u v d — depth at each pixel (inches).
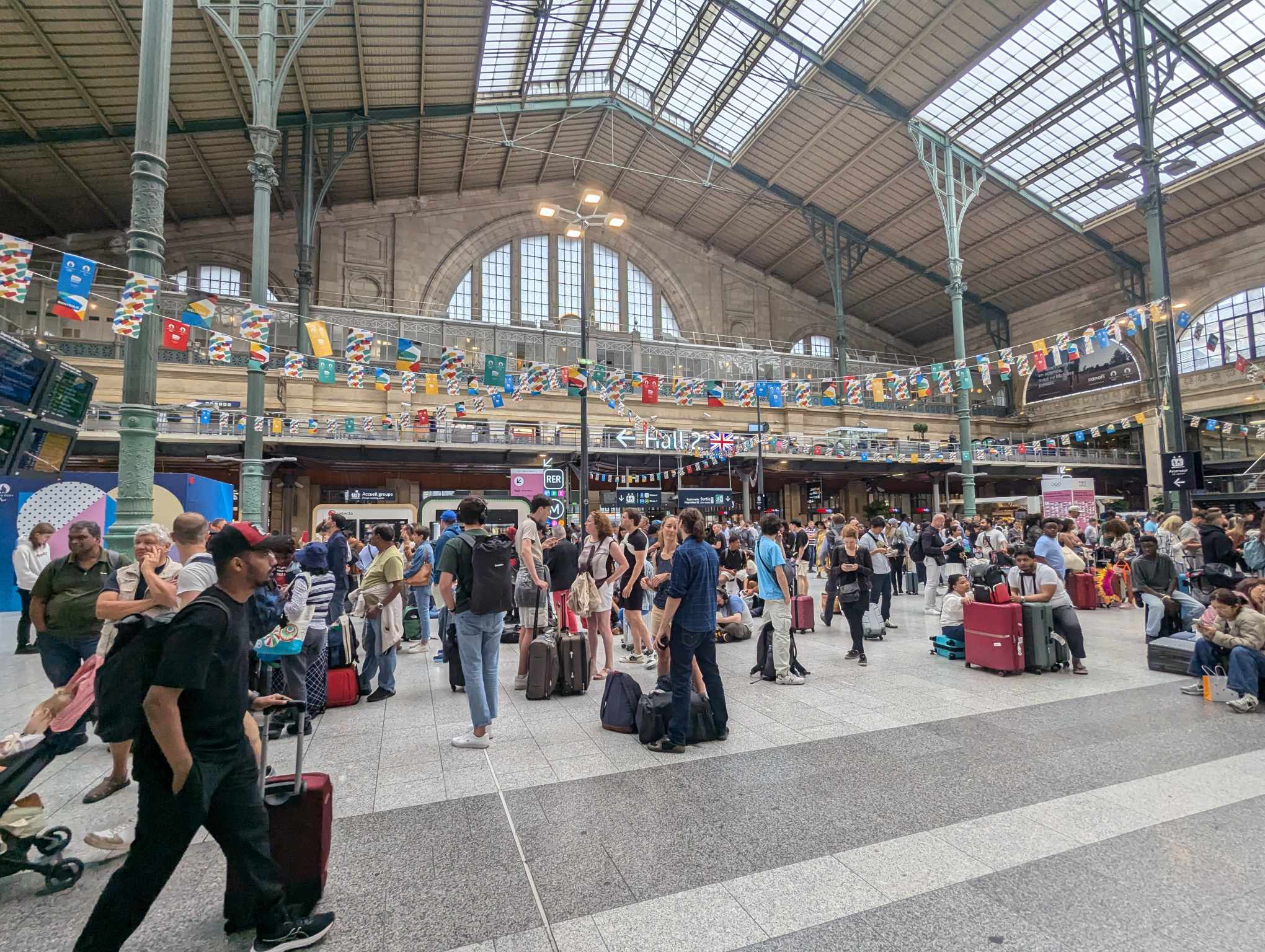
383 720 211.9
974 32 952.9
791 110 1170.6
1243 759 165.0
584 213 1584.6
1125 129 1090.7
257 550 91.2
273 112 500.1
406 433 995.9
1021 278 1561.3
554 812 139.5
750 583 436.8
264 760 109.2
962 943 94.0
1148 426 1448.1
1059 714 206.2
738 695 235.1
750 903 104.7
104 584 174.6
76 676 125.2
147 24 243.0
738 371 1480.1
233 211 1234.0
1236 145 1095.6
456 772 163.2
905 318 1843.0
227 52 794.2
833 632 372.2
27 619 303.1
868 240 1513.3
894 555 510.6
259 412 452.4
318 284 1338.6
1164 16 912.3
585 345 506.9
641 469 1170.0
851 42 992.9
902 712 211.2
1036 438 1582.2
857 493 1565.0
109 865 123.3
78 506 385.7
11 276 214.1
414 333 1242.0
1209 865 114.6
